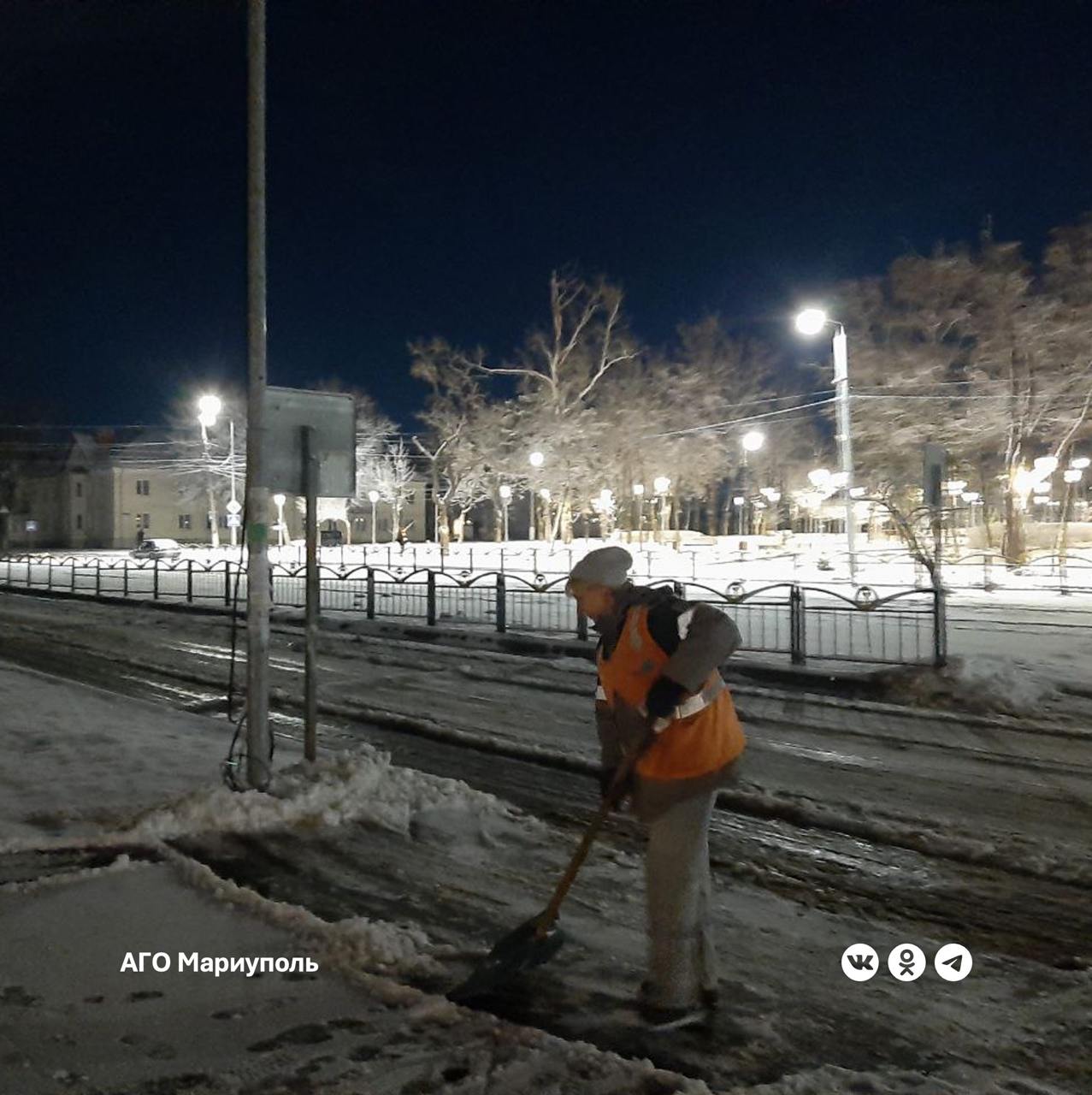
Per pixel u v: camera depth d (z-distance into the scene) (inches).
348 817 262.2
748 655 538.3
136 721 392.5
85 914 199.3
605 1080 141.9
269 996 166.2
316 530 291.6
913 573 1178.6
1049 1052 154.3
